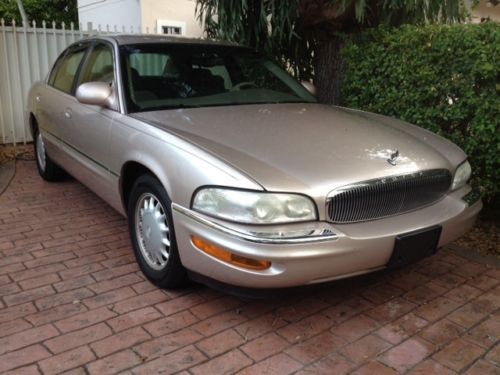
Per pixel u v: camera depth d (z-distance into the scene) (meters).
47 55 7.37
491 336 2.86
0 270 3.54
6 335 2.76
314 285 2.67
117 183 3.61
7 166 6.35
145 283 3.38
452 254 3.97
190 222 2.75
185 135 3.03
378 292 3.35
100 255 3.82
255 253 2.49
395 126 3.79
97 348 2.66
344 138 3.20
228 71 4.22
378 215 2.84
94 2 14.27
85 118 4.04
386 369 2.55
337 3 5.36
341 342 2.78
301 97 4.38
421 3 5.28
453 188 3.29
